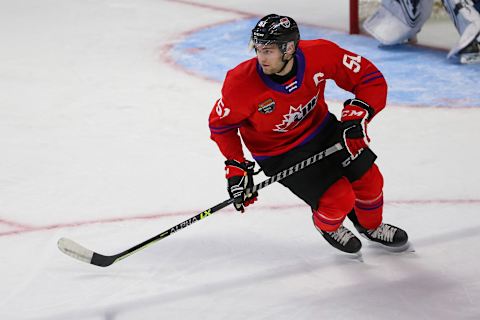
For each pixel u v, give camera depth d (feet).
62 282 35.60
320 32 86.38
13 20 92.53
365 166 33.63
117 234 40.63
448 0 72.28
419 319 31.68
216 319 32.35
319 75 32.09
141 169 49.37
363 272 35.63
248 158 51.11
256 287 34.71
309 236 39.37
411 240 38.63
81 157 51.78
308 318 32.14
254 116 32.53
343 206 34.12
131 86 67.97
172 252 38.17
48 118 59.98
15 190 46.57
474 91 64.13
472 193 44.04
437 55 75.41
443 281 34.63
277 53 30.04
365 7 90.94
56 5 99.71
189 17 93.76
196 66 73.97
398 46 79.30
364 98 33.12
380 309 32.55
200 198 44.80
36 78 70.64
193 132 56.03
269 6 98.73
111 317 32.76
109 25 90.02
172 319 32.48
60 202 44.73
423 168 47.98
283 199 43.75
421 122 56.80
